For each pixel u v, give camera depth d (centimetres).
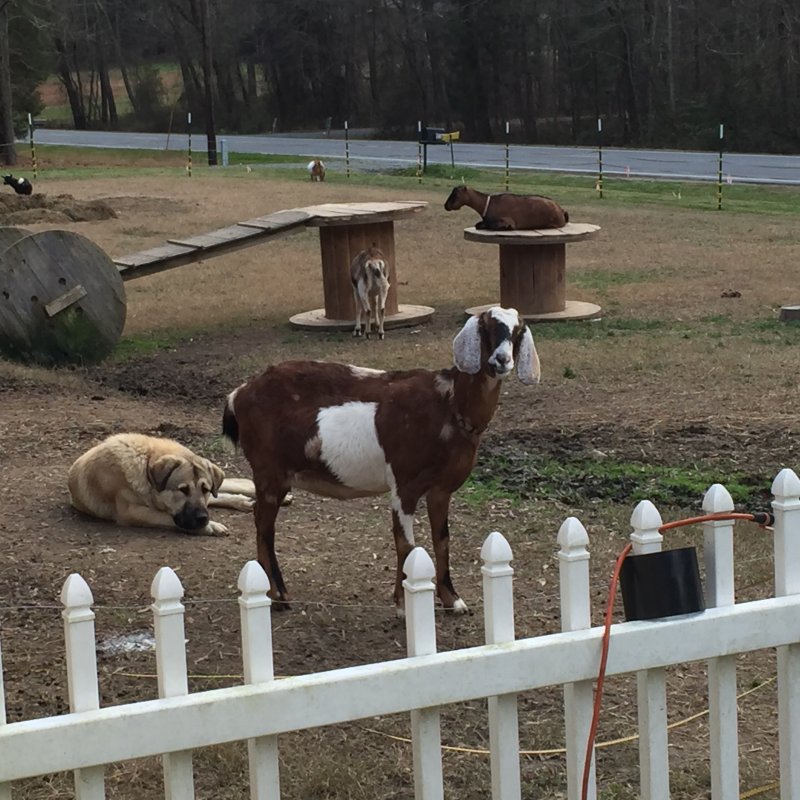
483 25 6875
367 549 671
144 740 306
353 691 321
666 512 720
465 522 712
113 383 1180
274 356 1275
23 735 295
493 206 1471
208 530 695
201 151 5191
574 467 819
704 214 2522
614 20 6372
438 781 336
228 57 8256
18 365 1204
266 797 322
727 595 359
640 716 354
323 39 8131
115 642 535
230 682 496
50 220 2500
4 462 841
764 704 475
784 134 5412
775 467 796
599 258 1956
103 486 700
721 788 360
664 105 6034
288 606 576
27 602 584
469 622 557
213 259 2041
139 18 8362
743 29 5834
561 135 6581
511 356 509
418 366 1191
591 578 611
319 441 546
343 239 1431
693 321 1392
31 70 6309
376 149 5072
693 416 934
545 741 443
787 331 1298
